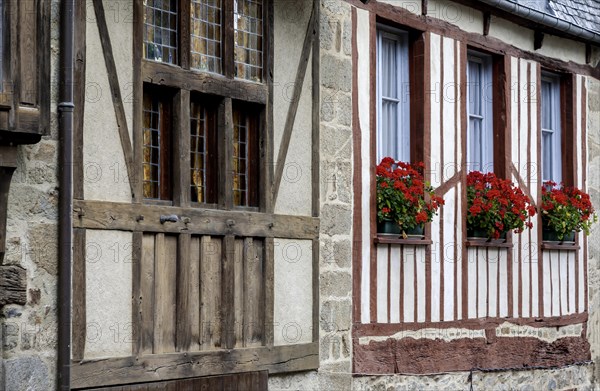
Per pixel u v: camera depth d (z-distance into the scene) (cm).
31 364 706
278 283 892
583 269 1326
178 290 807
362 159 992
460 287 1112
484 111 1208
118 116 765
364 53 1000
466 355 1117
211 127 856
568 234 1277
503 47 1200
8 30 660
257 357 866
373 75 1010
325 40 954
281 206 899
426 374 1058
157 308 792
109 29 762
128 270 769
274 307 888
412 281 1045
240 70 875
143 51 794
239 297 859
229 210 853
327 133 952
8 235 697
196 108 845
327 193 950
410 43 1085
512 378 1188
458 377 1102
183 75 816
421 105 1073
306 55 928
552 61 1288
